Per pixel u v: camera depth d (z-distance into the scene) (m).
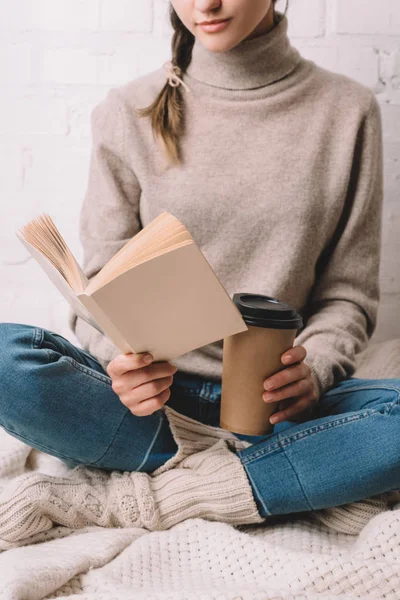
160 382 1.08
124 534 1.10
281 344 1.06
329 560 0.98
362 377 1.61
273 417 1.11
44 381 1.10
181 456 1.18
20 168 1.77
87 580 0.98
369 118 1.39
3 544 1.08
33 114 1.75
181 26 1.40
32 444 1.17
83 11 1.71
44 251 1.00
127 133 1.37
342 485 1.10
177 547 1.07
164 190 1.34
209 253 1.33
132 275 0.88
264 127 1.35
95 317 0.93
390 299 1.81
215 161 1.34
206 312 0.93
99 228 1.37
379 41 1.71
